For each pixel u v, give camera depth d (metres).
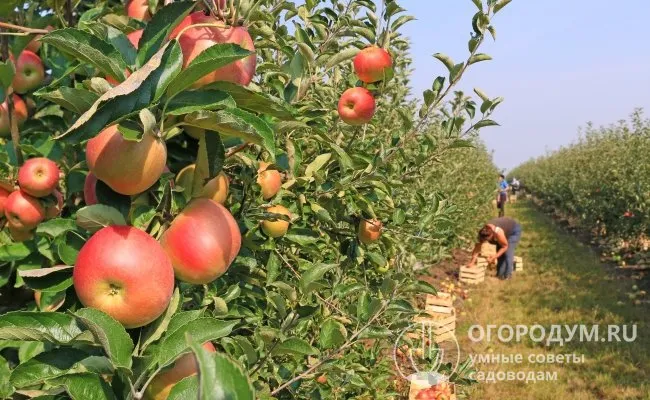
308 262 2.99
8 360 1.81
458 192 13.21
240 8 1.42
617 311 9.68
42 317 1.17
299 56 2.53
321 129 2.67
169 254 1.29
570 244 17.81
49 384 1.11
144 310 1.15
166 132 1.30
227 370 0.68
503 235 12.69
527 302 10.73
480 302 10.84
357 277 3.62
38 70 1.91
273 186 2.34
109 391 1.16
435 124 5.61
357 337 2.25
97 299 1.13
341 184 2.81
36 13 2.18
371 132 4.12
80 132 1.14
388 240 3.35
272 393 2.11
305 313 1.95
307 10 2.96
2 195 1.75
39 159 1.71
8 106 1.79
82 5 2.30
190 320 1.30
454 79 2.80
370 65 2.56
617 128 19.92
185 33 1.35
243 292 2.34
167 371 1.22
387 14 2.69
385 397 4.19
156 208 1.29
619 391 6.45
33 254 1.82
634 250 14.66
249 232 2.18
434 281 12.01
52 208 1.77
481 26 2.64
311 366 2.24
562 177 24.41
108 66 1.18
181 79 1.21
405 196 4.84
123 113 1.17
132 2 1.82
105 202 1.31
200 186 1.39
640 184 13.81
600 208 16.58
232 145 1.88
